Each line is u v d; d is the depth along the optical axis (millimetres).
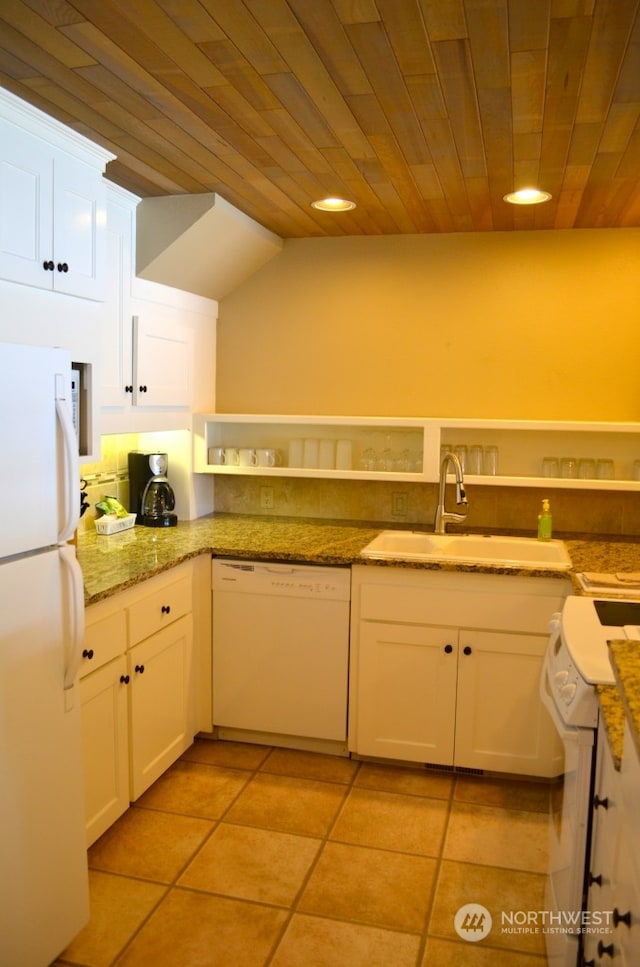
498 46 1728
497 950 2080
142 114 2166
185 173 2709
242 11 1599
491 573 2869
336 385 3746
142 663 2686
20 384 1744
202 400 3756
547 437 3521
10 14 1623
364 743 3084
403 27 1651
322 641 3092
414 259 3605
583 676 1634
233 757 3168
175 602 2936
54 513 1876
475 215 3221
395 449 3648
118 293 2953
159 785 2938
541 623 2857
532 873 2416
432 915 2219
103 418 2893
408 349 3646
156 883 2352
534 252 3484
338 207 3127
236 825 2668
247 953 2064
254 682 3186
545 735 2902
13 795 1776
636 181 2703
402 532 3449
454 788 2941
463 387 3604
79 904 2031
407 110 2100
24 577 1780
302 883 2357
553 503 3537
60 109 2146
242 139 2352
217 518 3787
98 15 1624
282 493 3842
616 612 2086
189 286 3469
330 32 1682
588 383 3480
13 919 1788
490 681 2936
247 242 3434
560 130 2223
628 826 1216
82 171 2418
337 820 2709
